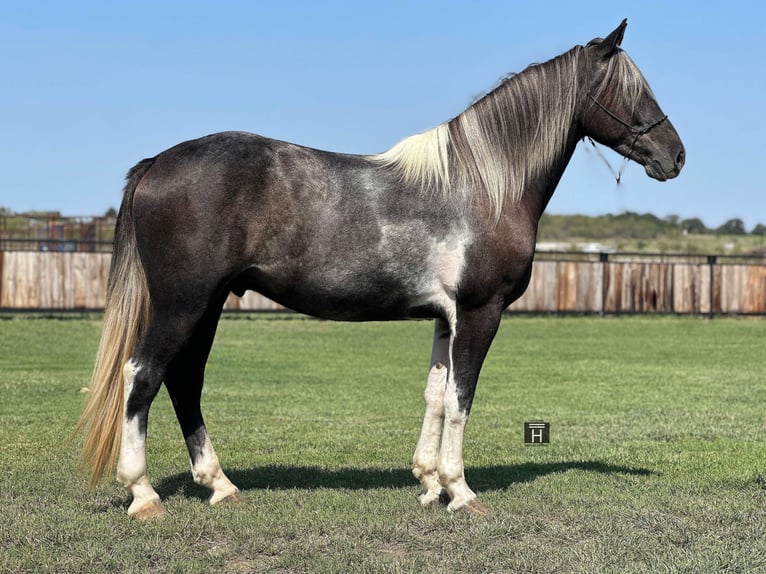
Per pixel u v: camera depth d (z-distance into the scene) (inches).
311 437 349.4
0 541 204.5
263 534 210.7
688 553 200.8
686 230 2233.0
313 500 241.6
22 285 836.0
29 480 261.0
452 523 221.8
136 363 217.8
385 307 228.2
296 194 218.4
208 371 552.4
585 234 2144.4
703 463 305.0
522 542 209.5
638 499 248.4
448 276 225.0
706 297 987.3
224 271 214.7
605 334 814.5
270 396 456.4
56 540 204.7
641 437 356.2
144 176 220.8
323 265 220.4
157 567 191.5
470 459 313.9
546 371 569.9
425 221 223.8
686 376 549.3
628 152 245.9
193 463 237.5
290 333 792.3
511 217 227.6
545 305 964.0
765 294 997.2
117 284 221.9
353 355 648.4
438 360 245.1
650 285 980.6
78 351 634.2
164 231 213.6
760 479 272.5
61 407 405.7
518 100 234.8
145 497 221.5
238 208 214.2
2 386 466.9
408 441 343.9
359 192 222.2
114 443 219.1
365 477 277.9
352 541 207.3
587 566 192.2
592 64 243.0
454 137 232.2
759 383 520.1
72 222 1165.1
